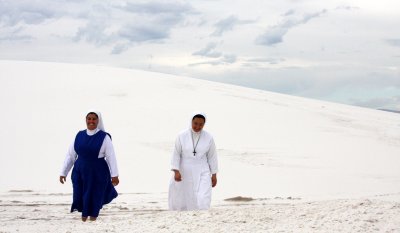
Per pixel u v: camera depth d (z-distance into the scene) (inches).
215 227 302.0
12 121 1186.0
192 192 395.9
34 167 850.1
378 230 287.3
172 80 1752.0
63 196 621.3
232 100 1563.7
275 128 1312.7
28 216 430.3
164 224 314.3
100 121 343.9
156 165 900.0
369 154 1126.4
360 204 354.9
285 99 1766.7
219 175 850.1
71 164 353.1
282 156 1038.4
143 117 1285.7
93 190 339.6
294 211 346.0
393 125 1550.2
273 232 286.5
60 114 1264.8
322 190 734.5
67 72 1713.8
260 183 792.3
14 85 1508.4
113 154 340.8
